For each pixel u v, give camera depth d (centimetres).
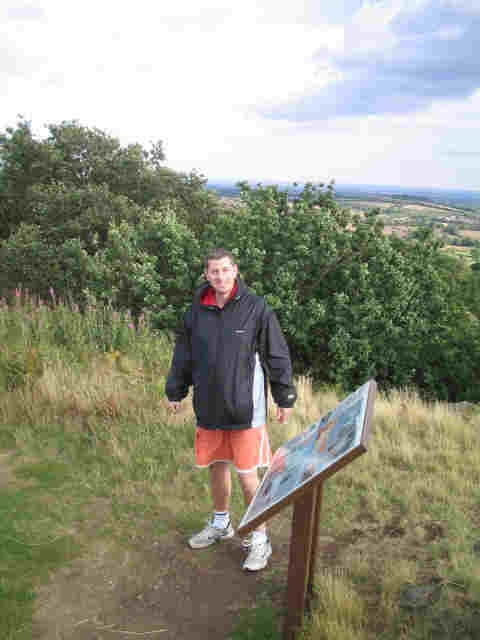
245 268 1172
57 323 730
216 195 2045
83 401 507
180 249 1193
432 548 294
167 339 772
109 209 1723
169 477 398
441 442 475
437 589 258
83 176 1977
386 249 1167
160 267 1296
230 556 302
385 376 1271
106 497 366
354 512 349
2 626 243
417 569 278
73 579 280
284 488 198
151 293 1204
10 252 1569
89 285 1272
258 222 1213
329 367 1224
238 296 266
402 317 1212
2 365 568
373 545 309
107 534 322
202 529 330
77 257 1416
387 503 355
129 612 257
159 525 334
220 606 260
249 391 269
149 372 596
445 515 335
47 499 358
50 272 1482
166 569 290
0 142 1914
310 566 250
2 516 333
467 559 278
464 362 1263
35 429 471
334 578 271
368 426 181
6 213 2039
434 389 1305
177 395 293
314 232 1198
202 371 268
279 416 281
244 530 193
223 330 265
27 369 559
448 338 1277
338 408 240
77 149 1938
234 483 392
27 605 258
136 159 1959
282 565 294
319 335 1221
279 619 246
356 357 1192
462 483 382
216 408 268
